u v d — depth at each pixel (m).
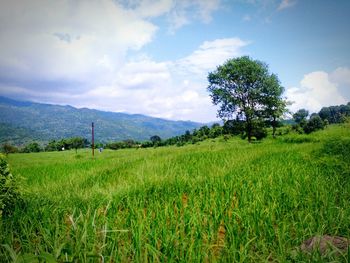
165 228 4.14
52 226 4.37
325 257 3.41
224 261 3.53
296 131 72.38
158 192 6.91
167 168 11.05
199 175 8.87
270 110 51.50
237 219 5.02
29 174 14.72
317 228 4.55
